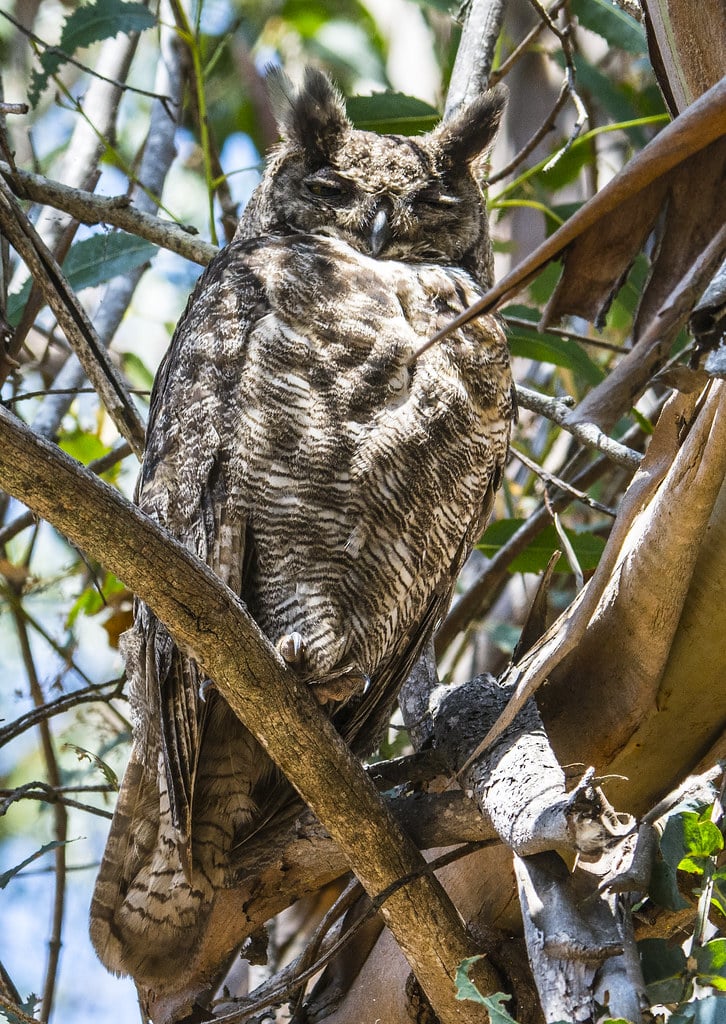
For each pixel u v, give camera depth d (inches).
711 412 185.5
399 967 249.4
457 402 271.1
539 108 434.0
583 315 172.4
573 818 172.9
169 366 291.6
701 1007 160.7
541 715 231.3
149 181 394.0
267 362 265.1
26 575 363.6
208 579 190.9
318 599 270.4
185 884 258.7
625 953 177.3
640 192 164.1
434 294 284.2
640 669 219.0
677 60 181.0
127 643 275.3
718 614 212.8
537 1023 224.8
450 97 349.7
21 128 430.9
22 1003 241.6
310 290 269.3
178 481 272.7
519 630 363.3
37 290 291.6
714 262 149.3
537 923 182.7
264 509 266.4
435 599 290.4
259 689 201.6
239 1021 241.1
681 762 229.8
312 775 209.0
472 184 338.6
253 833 261.9
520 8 446.6
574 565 264.5
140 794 264.5
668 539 202.8
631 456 257.9
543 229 422.9
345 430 263.9
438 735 233.5
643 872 180.5
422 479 269.6
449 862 223.9
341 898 250.4
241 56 472.7
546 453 404.5
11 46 464.1
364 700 287.7
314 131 329.1
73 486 176.2
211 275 288.7
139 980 258.1
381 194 323.6
